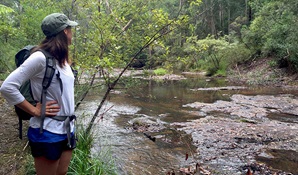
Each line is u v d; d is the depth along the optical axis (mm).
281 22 15828
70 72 1992
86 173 3174
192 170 4086
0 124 5402
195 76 20844
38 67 1796
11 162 3557
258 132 6023
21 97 1760
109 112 8023
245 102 9656
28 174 3223
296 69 15320
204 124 6793
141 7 4391
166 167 4234
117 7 4441
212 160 4535
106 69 4152
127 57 4406
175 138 5738
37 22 6121
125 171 4004
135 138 5691
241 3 33188
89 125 4234
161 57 4508
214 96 11305
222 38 24141
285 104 9141
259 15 19547
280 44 15305
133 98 10742
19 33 6410
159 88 14102
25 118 1957
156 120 7270
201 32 31641
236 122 6961
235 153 4836
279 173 3998
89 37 4180
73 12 4691
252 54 20484
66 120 1937
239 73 18797
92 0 4359
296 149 4992
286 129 6234
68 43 2004
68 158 2092
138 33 4336
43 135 1865
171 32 4359
